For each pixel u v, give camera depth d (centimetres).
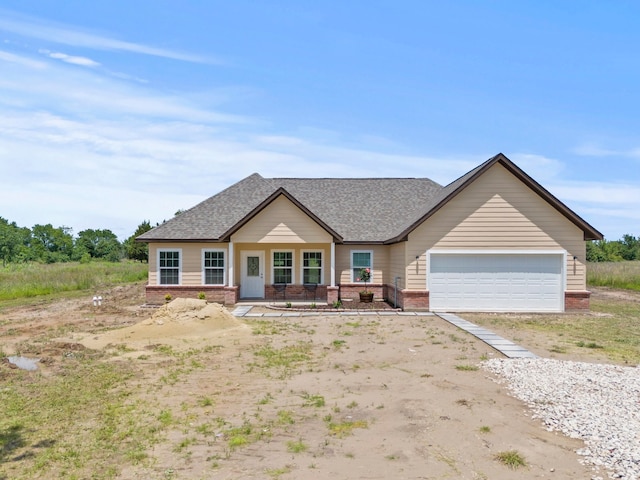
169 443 657
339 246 2358
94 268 4491
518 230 1948
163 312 1520
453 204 1961
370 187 2756
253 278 2412
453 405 761
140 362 1115
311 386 909
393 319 1772
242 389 900
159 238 2264
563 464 575
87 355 1181
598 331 1530
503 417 716
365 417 734
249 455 613
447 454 599
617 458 586
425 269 1967
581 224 1927
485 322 1695
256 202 2561
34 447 652
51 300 2459
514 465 569
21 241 7150
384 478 542
